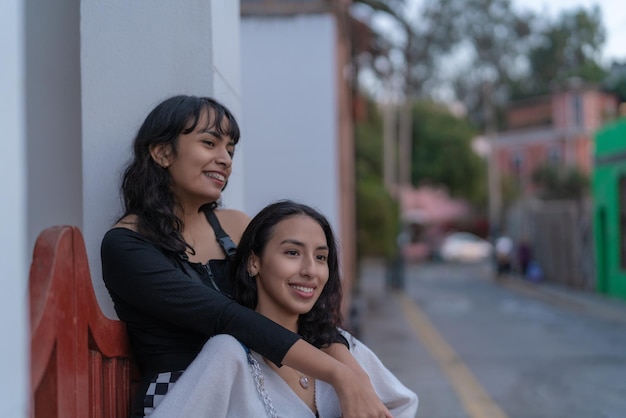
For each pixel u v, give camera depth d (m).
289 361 1.89
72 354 1.77
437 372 8.40
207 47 2.66
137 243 1.99
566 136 37.28
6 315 1.14
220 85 2.83
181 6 2.67
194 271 2.12
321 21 8.51
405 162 32.84
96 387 1.96
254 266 2.09
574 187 33.53
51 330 1.62
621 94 25.06
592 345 10.41
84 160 2.66
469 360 9.20
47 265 1.66
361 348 2.23
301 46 8.53
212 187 2.15
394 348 10.20
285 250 2.04
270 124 8.55
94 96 2.67
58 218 3.11
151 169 2.10
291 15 8.51
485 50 41.62
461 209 44.34
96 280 2.61
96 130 2.66
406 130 33.06
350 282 12.98
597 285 18.20
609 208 17.28
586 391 7.36
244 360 1.88
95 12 2.67
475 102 42.59
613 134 16.94
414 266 34.59
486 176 38.06
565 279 20.67
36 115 3.11
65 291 1.73
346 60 11.67
